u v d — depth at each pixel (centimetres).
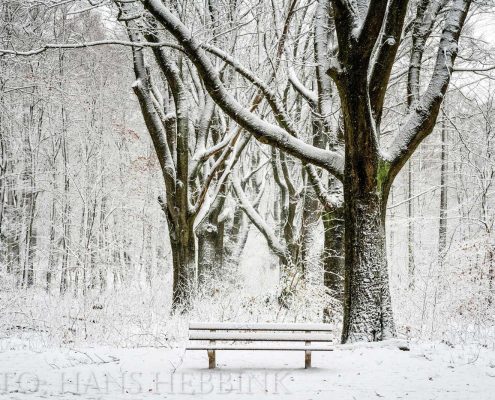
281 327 770
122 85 2586
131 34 1343
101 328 1023
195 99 1741
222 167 1739
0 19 1466
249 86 1565
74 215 2362
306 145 1015
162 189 2877
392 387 651
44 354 830
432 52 1491
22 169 2244
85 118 2328
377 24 817
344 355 852
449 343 936
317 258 1505
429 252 1470
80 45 1055
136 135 2662
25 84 1989
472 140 1977
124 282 1955
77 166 2211
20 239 2286
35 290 1527
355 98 883
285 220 2150
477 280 1199
